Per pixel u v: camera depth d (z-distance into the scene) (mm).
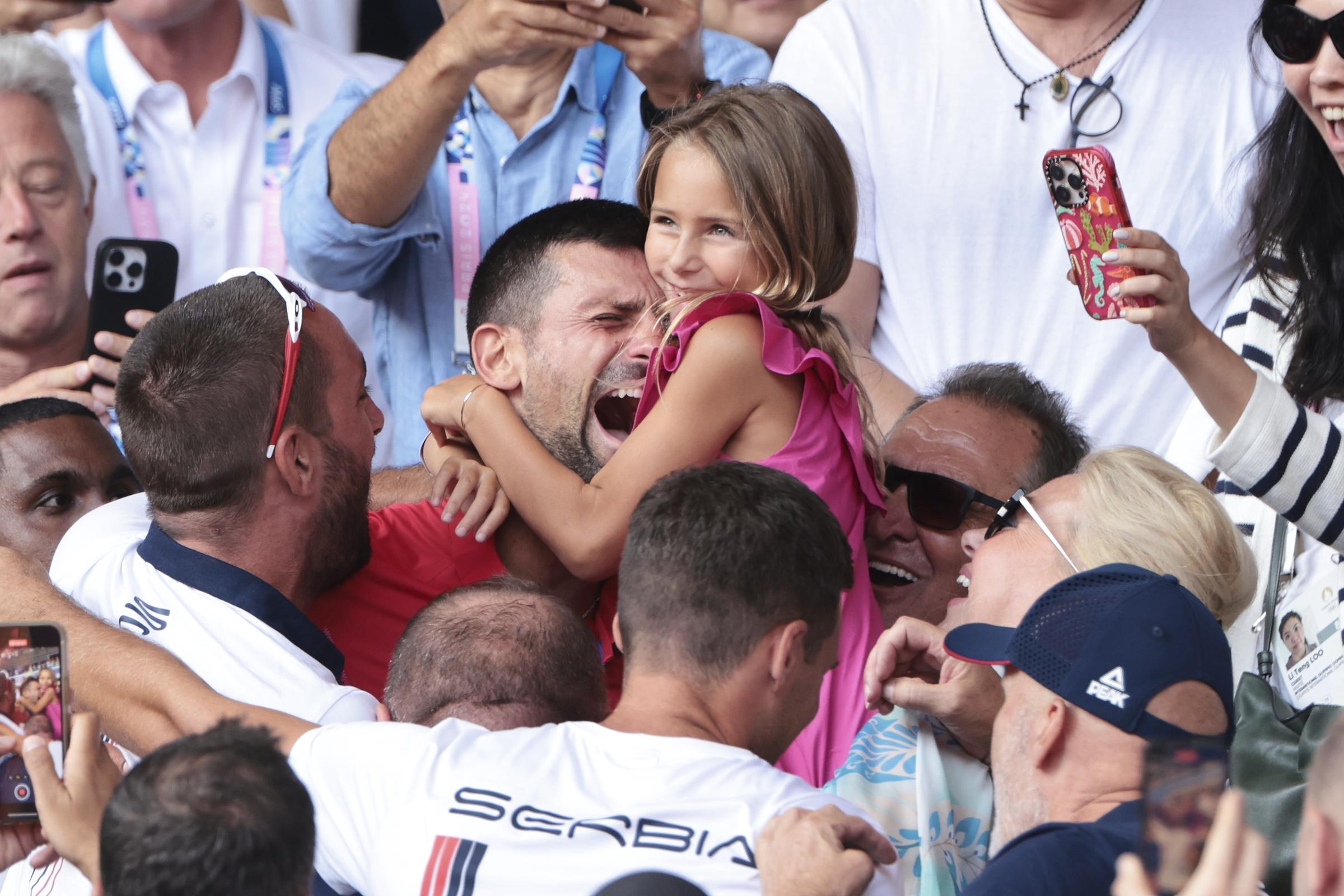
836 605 7391
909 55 12711
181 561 8914
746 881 6445
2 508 10828
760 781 6789
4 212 13250
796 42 13188
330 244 13352
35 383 12266
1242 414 9359
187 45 14438
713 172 9438
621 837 6543
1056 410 10844
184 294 14672
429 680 7895
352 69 15438
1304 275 10719
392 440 13906
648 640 7223
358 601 10008
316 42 15523
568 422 9984
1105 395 12336
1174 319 9281
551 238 10055
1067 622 6910
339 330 9422
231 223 14734
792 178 9445
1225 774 6363
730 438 9359
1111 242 9359
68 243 13586
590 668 8062
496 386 10133
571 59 13781
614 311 9906
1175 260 9273
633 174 13844
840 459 9641
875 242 12766
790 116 9570
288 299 9055
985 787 8492
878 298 12852
